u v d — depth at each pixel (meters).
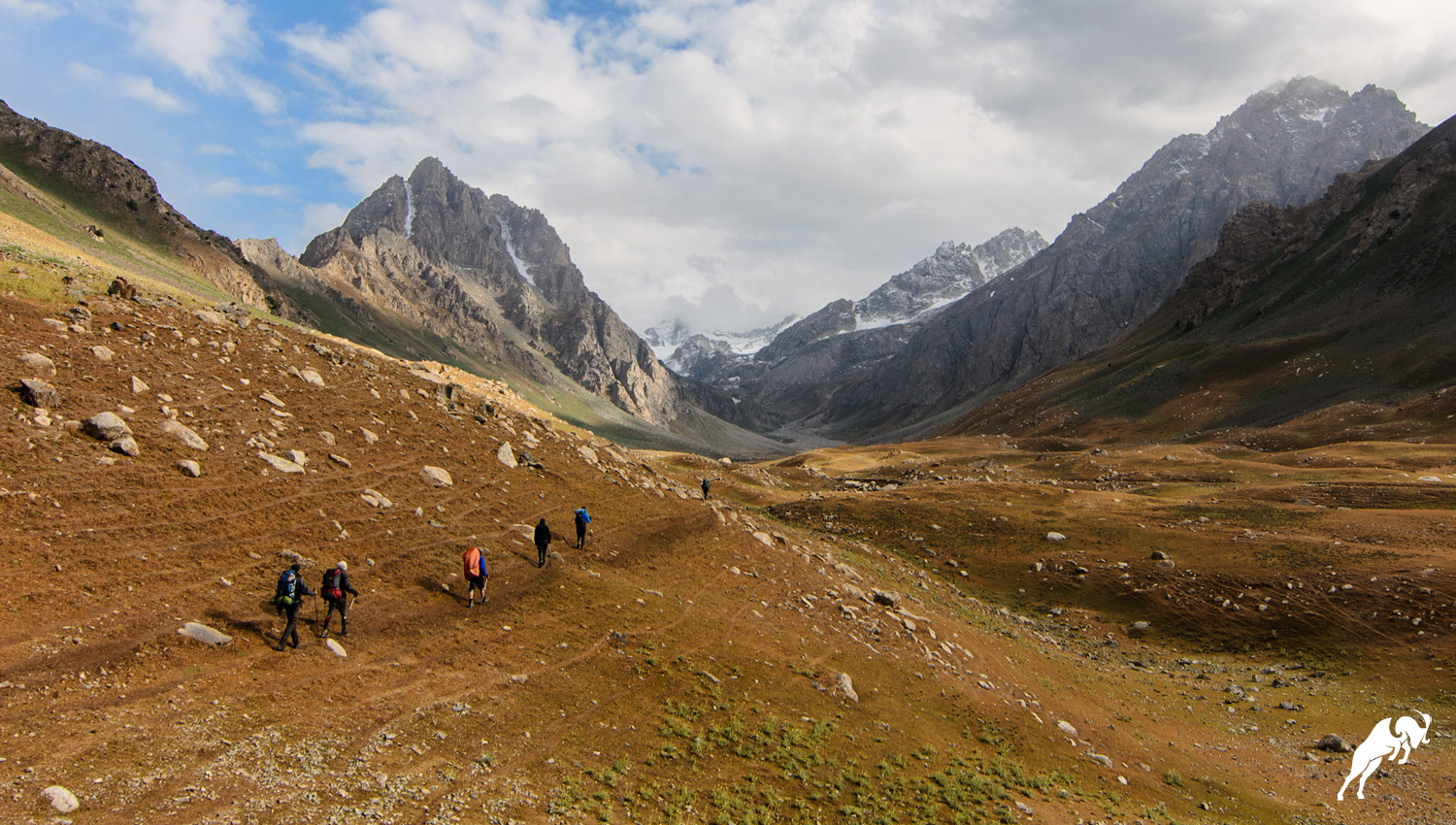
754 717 25.66
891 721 28.62
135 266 147.75
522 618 27.58
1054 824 23.62
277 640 21.22
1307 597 53.38
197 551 23.52
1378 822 28.55
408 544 29.47
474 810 16.72
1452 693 41.00
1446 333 160.62
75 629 18.56
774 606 37.31
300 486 29.95
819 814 20.97
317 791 15.96
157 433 28.28
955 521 76.19
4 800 13.22
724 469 112.62
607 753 21.14
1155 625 55.22
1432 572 52.22
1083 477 116.38
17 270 36.19
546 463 45.44
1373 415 135.38
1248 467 105.56
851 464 153.50
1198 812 27.70
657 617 31.28
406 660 22.58
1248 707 41.47
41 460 23.91
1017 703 34.56
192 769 15.62
